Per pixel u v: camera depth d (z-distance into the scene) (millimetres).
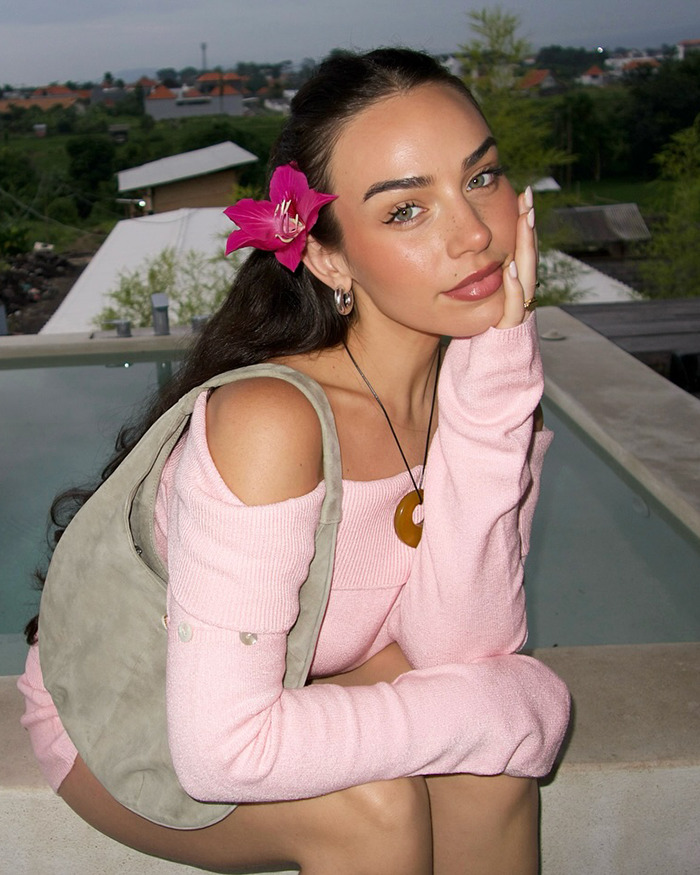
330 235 1000
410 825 938
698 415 3051
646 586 2418
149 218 10852
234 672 872
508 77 7883
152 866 1228
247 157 19969
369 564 1042
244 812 979
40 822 1208
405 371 1094
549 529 2693
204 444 901
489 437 1007
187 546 880
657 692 1375
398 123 917
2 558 2814
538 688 1032
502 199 971
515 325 994
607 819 1261
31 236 20312
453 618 1042
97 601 1011
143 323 7699
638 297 9312
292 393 921
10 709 1330
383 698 955
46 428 3648
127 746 1006
